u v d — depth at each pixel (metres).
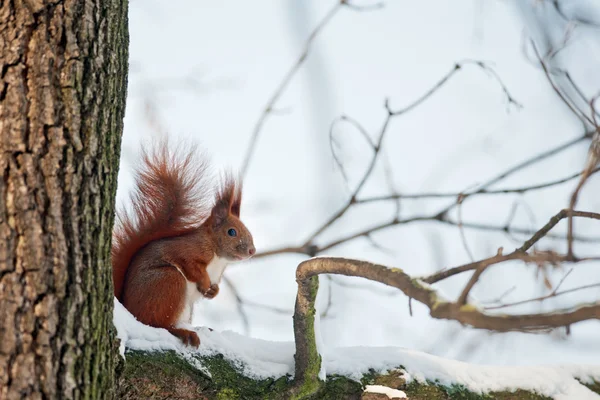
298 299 6.70
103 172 5.69
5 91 5.47
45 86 5.52
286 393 6.96
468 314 4.36
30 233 5.24
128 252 9.02
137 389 6.56
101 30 5.88
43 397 5.03
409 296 5.02
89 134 5.62
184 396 6.74
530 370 7.59
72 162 5.48
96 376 5.40
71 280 5.31
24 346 5.07
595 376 7.67
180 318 8.39
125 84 6.19
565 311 4.04
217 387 6.88
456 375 7.39
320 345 7.11
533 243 6.66
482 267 4.50
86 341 5.34
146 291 8.37
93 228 5.53
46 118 5.47
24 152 5.38
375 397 7.12
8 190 5.30
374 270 5.48
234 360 7.18
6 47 5.56
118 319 6.75
